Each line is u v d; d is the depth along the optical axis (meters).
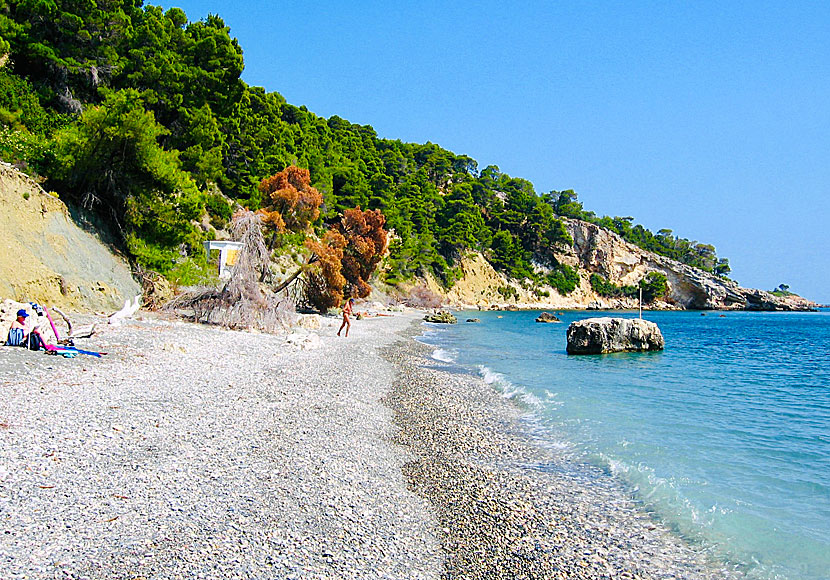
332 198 77.62
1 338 14.92
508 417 15.12
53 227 24.11
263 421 11.88
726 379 23.55
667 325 76.31
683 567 7.14
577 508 8.91
